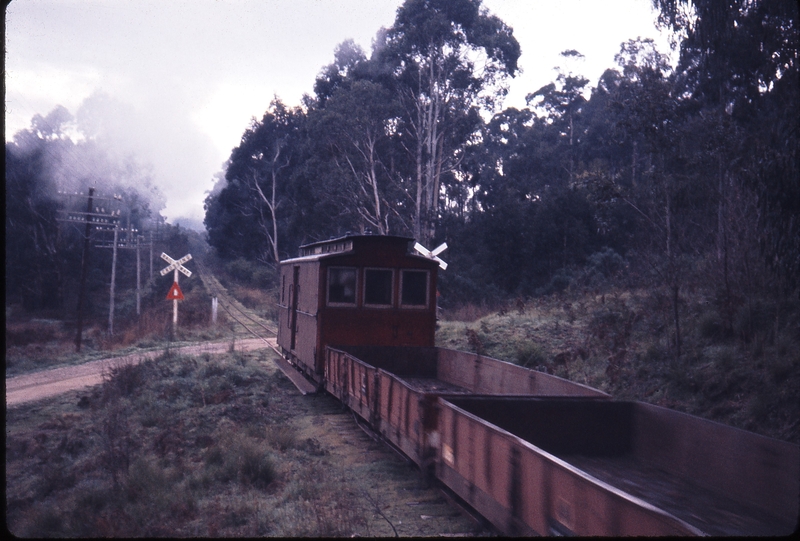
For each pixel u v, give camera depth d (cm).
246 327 3055
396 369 1172
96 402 1265
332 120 3256
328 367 1147
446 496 630
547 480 411
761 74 1202
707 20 1235
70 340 2931
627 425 651
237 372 1464
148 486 693
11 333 2931
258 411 1130
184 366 1522
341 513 584
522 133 5038
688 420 560
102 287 5831
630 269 2138
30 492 770
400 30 3316
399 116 3441
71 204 4738
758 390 897
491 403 652
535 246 3503
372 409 859
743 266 1203
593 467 604
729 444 508
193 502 654
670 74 1523
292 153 5503
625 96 1445
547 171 4425
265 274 5906
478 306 2938
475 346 1606
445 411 621
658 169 1342
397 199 3375
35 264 4703
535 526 424
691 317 1288
